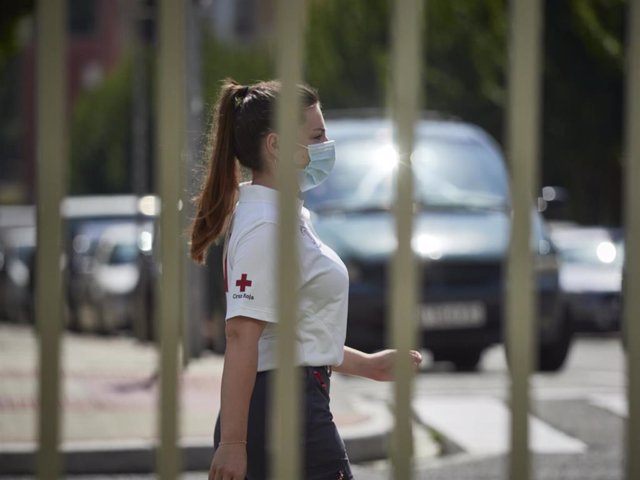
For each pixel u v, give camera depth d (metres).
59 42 8.62
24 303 83.00
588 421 33.53
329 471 11.93
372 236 41.84
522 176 8.53
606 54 107.06
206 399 33.38
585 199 113.38
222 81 12.72
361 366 12.71
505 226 43.78
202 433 27.64
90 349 53.69
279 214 8.91
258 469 11.70
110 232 71.69
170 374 9.16
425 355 51.28
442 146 46.75
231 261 11.73
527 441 8.69
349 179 44.00
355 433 28.08
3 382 37.97
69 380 38.81
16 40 70.38
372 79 130.75
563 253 69.19
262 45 175.25
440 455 28.92
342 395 35.47
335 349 11.92
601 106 110.12
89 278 70.06
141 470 26.42
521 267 8.59
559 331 45.00
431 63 114.62
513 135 8.52
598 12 107.81
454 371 47.06
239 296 11.51
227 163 12.30
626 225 8.67
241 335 11.49
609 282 66.44
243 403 11.45
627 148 8.59
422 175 45.28
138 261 55.84
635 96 8.55
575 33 108.44
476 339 42.34
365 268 41.22
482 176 45.81
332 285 11.88
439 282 42.03
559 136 111.31
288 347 8.94
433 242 42.38
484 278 42.44
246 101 12.13
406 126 8.63
